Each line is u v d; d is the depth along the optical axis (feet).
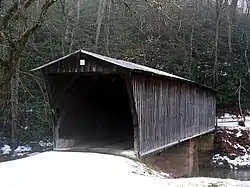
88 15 99.04
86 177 26.53
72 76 42.65
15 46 30.32
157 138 44.98
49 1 31.07
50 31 78.43
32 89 73.77
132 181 25.75
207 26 108.47
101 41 90.07
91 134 47.32
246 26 111.75
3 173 27.61
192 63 95.86
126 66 37.73
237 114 91.09
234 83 94.02
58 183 24.73
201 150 73.67
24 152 66.85
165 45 98.43
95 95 48.26
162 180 26.61
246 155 73.82
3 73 30.25
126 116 55.57
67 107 42.73
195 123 63.87
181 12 97.35
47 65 39.47
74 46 82.17
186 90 58.95
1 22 30.94
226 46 101.96
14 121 65.62
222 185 24.48
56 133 41.11
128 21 91.91
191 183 25.12
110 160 33.47
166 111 48.88
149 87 42.73
